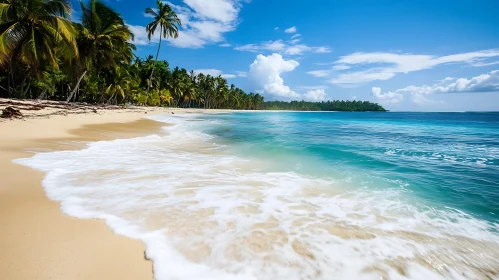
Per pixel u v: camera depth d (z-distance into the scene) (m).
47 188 4.39
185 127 17.38
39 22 19.25
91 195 4.23
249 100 117.06
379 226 3.62
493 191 5.21
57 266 2.41
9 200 3.78
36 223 3.18
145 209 3.80
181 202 4.14
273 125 24.72
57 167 5.66
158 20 39.94
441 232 3.51
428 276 2.61
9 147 6.99
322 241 3.15
